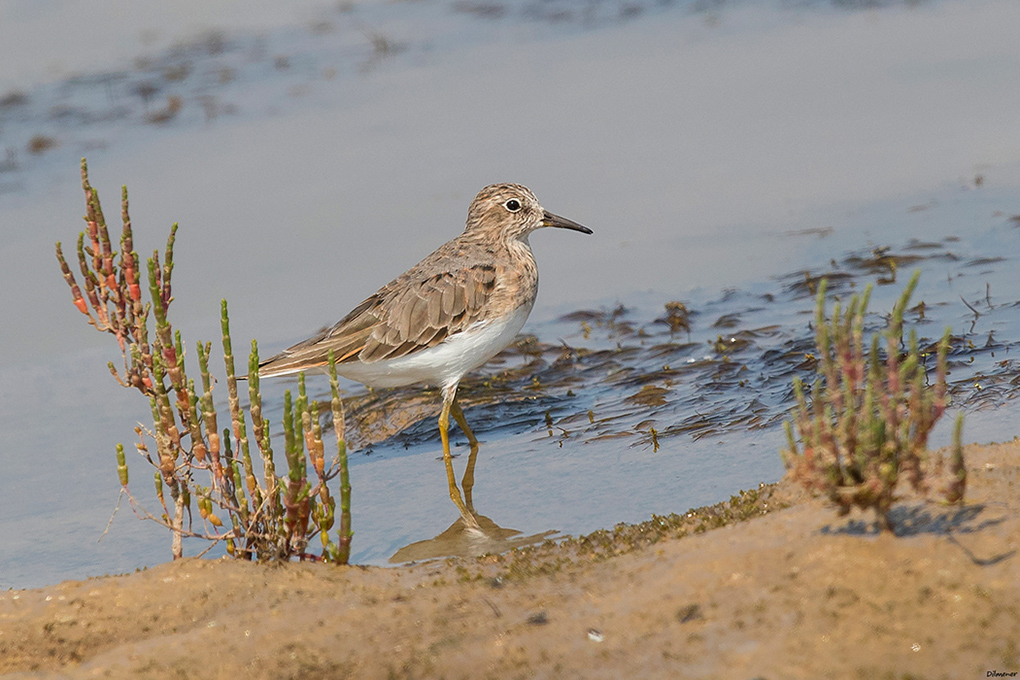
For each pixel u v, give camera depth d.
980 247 15.96
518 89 25.44
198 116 24.28
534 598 8.12
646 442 11.92
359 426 13.98
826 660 6.44
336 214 19.41
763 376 13.23
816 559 7.40
